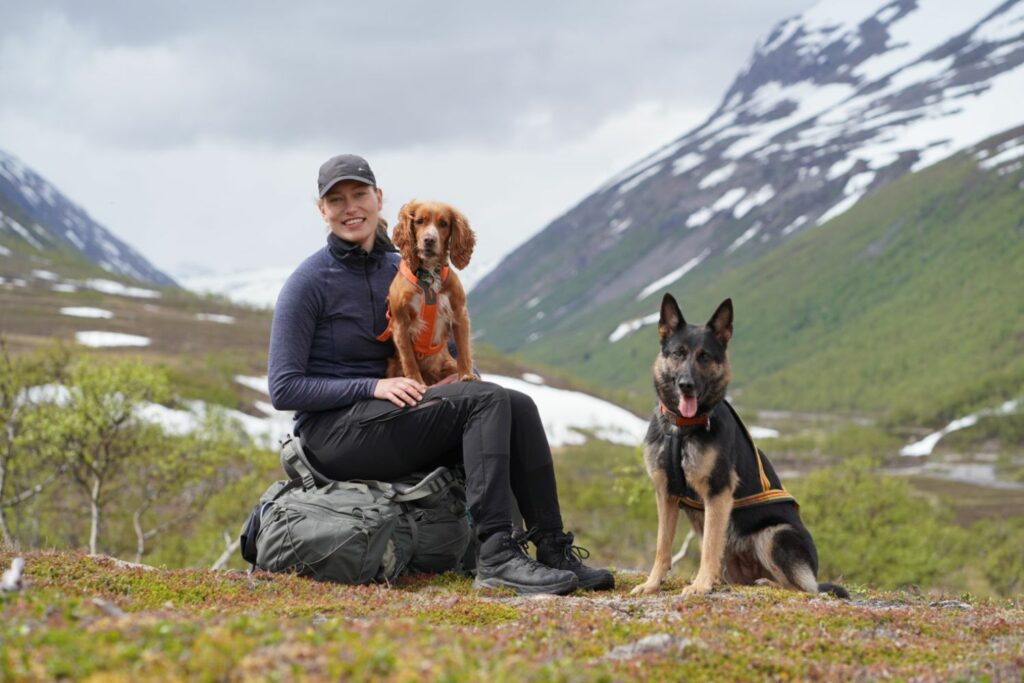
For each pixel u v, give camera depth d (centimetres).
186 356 10644
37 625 377
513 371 13675
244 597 573
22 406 2334
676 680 412
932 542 3609
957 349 18888
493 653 387
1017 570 3909
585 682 364
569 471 6550
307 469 666
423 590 647
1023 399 14138
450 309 705
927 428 15075
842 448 13162
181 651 345
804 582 686
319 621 509
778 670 436
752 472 716
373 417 650
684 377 667
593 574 652
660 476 685
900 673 441
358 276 690
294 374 661
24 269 18712
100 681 317
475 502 639
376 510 641
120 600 520
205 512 3047
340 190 673
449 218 699
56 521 2945
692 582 712
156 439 2533
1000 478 10669
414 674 330
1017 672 438
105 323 12662
